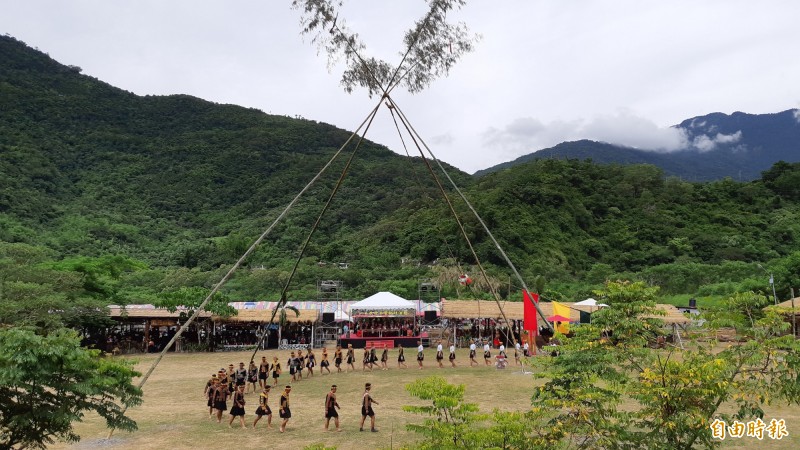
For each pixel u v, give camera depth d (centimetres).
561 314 4119
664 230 8850
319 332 4784
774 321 1366
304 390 2745
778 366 1329
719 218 9219
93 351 1343
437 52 2278
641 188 10181
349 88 2286
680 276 7169
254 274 7175
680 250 8250
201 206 12050
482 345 4384
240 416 2027
